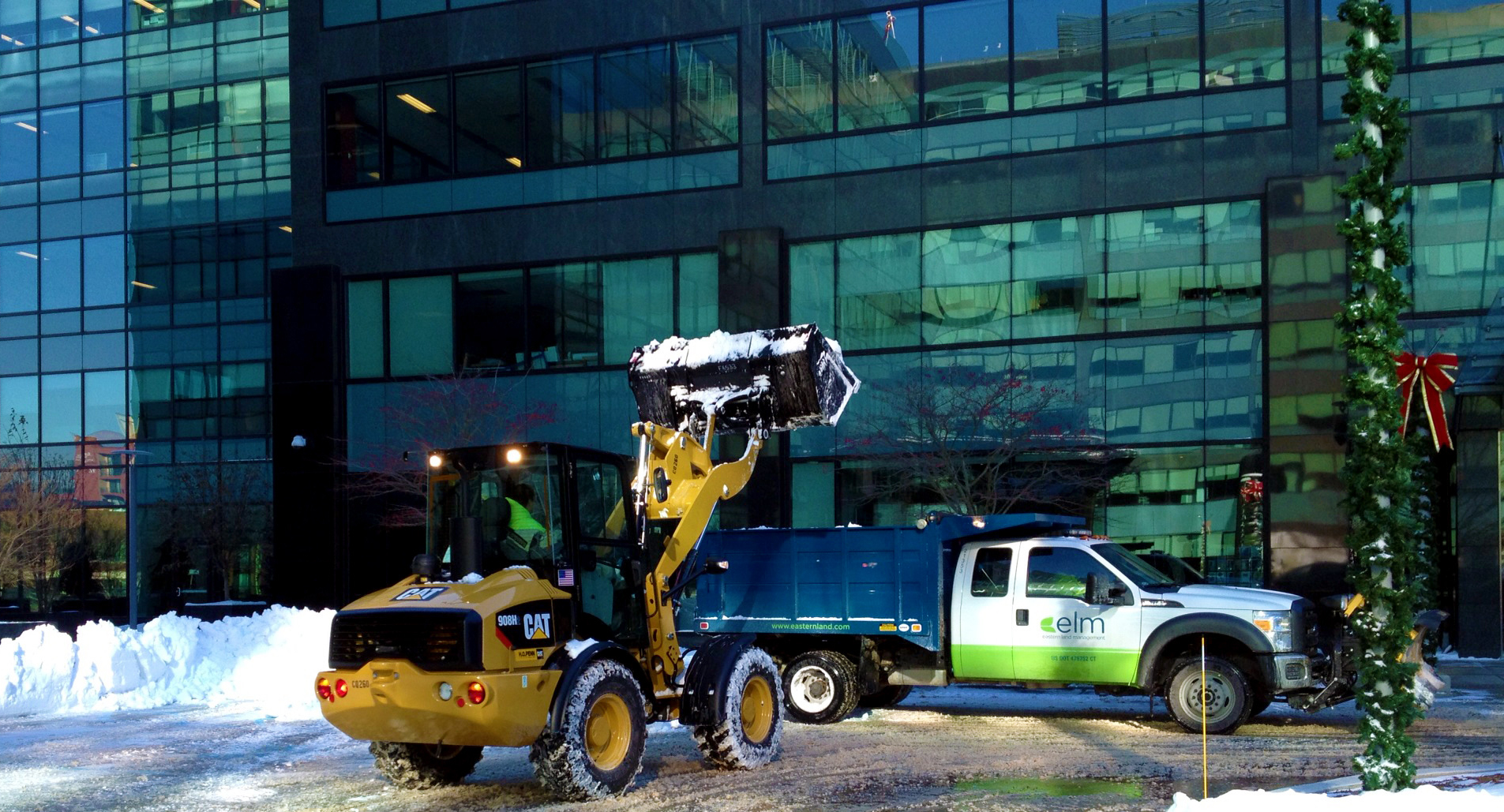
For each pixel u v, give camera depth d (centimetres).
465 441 2392
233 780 1070
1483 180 2052
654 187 2508
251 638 1838
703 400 1127
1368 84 805
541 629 932
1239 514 2130
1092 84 2255
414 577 978
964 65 2328
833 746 1184
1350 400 790
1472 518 1986
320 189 2731
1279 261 2105
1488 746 1130
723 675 1038
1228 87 2180
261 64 3516
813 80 2417
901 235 2350
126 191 3616
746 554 1427
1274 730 1257
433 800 966
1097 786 953
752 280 2395
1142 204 2206
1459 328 2042
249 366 3494
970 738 1223
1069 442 2181
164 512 3472
